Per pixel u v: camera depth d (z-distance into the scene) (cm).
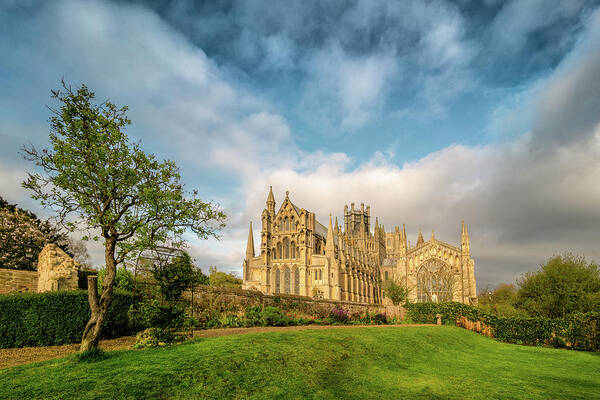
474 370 2166
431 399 1521
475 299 9500
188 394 1241
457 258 9906
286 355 1750
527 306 5188
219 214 1994
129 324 2372
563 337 3775
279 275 9738
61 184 1639
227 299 3053
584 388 1861
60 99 1677
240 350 1686
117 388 1188
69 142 1658
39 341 1958
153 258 2261
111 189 1722
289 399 1357
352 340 2289
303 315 3825
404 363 2147
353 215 17638
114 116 1842
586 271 5069
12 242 3731
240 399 1290
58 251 2638
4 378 1217
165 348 1688
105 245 1691
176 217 1844
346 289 10044
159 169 1897
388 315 5297
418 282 10144
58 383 1186
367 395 1515
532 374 2162
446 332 3656
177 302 2048
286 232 9931
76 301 2112
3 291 2620
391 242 19700
